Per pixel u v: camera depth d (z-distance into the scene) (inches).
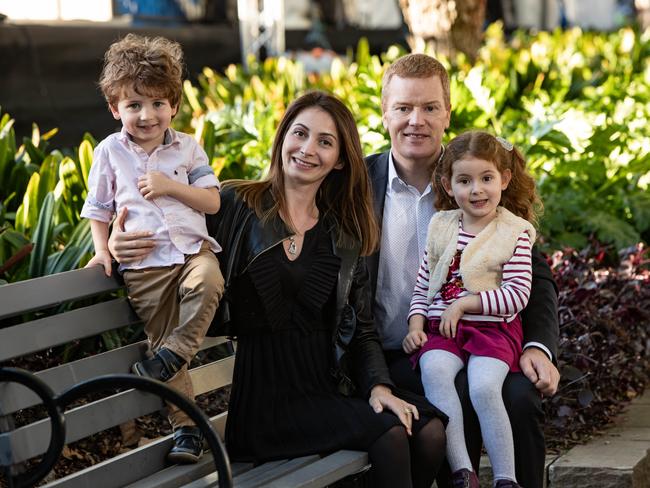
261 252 129.6
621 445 162.6
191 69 416.8
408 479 124.4
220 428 137.8
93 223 129.1
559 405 168.1
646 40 441.4
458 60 330.6
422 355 137.3
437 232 141.2
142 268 125.6
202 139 198.4
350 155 135.5
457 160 137.6
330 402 129.3
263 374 131.6
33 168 182.1
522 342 139.4
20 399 112.3
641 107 326.3
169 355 122.4
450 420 131.2
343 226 137.1
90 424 118.5
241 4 431.8
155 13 435.2
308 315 133.1
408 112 146.3
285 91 302.7
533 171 255.9
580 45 454.0
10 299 113.5
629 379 198.2
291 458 128.1
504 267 137.5
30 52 343.0
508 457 128.3
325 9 546.9
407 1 345.4
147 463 123.5
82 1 437.4
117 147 128.0
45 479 138.3
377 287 148.1
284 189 134.9
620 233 245.6
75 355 155.4
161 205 126.2
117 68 124.3
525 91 326.0
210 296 123.4
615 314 189.9
